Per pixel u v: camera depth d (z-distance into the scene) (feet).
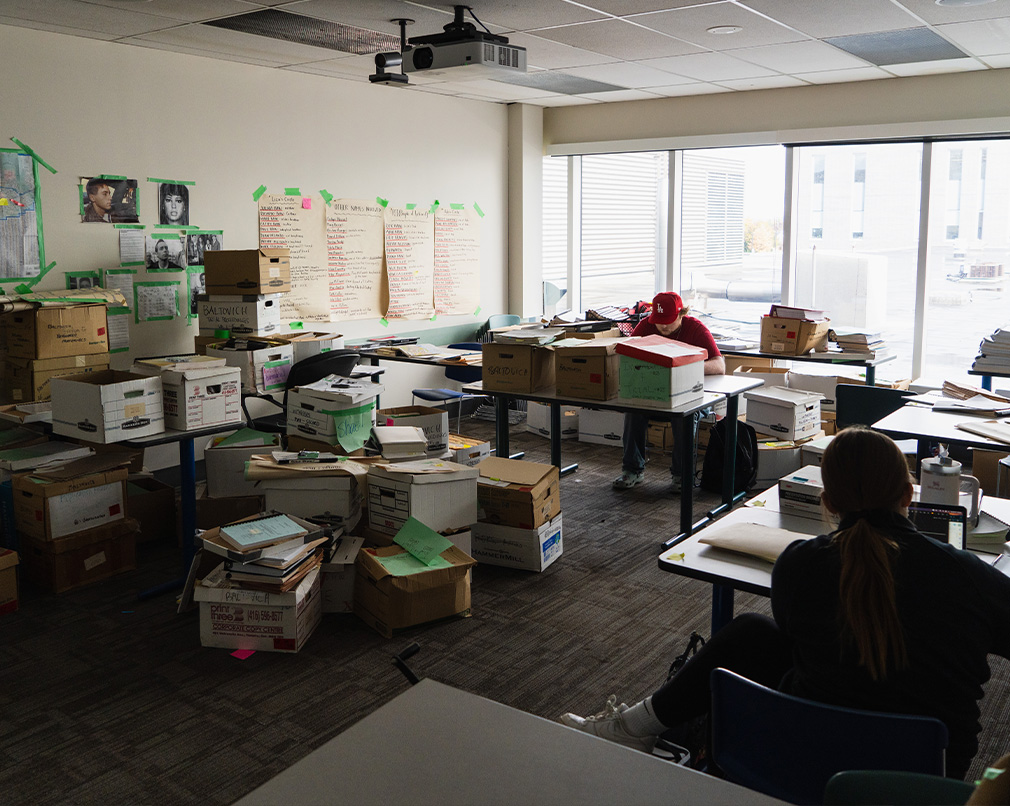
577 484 17.35
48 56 15.01
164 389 11.80
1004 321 19.63
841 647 4.96
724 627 6.81
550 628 10.75
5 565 11.10
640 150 23.73
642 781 2.30
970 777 7.52
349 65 18.33
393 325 22.33
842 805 3.67
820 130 20.76
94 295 14.62
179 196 17.29
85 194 15.76
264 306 16.38
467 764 2.38
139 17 14.01
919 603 4.87
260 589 9.95
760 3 13.23
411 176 22.25
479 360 17.11
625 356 13.26
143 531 13.82
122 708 8.86
